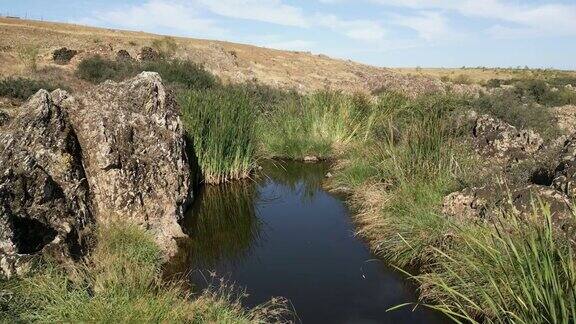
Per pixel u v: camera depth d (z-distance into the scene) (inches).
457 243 234.8
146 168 296.5
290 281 246.8
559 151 282.5
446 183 301.6
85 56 1220.5
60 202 239.5
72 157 262.2
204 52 1690.5
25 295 178.7
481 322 195.8
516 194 238.2
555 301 132.5
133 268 221.9
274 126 569.0
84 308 174.9
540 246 152.3
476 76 2684.5
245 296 227.9
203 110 411.8
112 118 292.4
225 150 422.0
